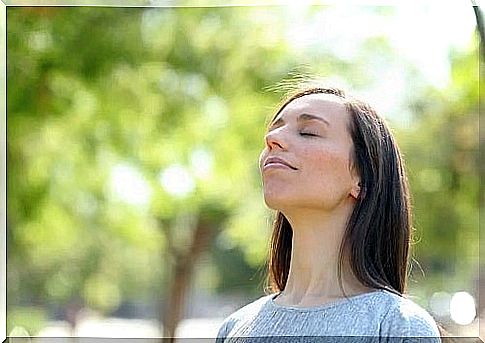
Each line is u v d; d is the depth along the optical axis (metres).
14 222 6.94
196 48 7.61
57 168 7.42
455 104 6.91
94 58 6.39
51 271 8.19
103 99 7.04
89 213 8.48
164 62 7.48
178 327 9.64
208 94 7.84
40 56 5.90
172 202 8.92
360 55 6.90
